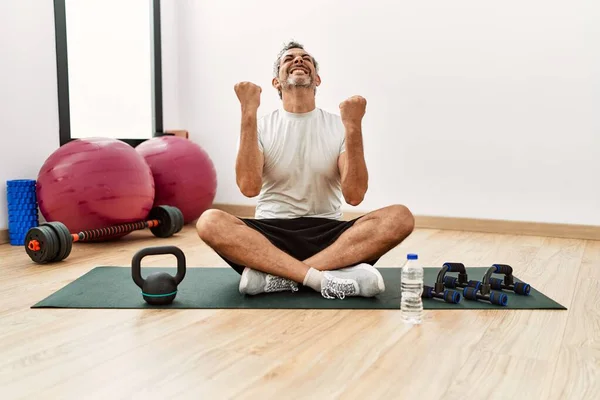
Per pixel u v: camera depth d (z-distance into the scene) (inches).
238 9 183.8
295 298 87.7
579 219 151.1
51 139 149.9
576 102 149.1
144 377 58.7
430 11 160.7
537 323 77.1
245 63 185.0
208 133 192.1
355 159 88.0
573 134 150.0
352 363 62.6
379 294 90.4
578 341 70.1
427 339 70.4
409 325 75.8
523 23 152.2
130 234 153.6
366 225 89.4
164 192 156.7
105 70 173.9
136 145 181.6
